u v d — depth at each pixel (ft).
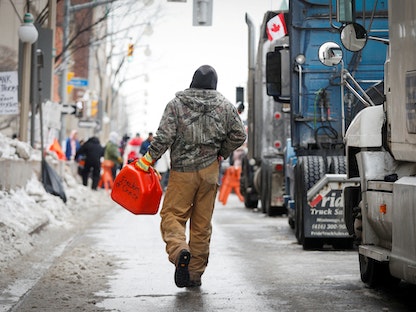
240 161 152.46
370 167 45.27
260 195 122.11
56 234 80.43
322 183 68.74
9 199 79.56
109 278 52.80
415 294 46.32
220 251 68.54
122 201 47.73
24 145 99.91
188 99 47.16
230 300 45.06
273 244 74.64
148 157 47.47
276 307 42.93
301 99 75.72
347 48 46.39
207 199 48.08
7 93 100.17
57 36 216.74
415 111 38.96
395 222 40.06
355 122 48.32
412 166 42.45
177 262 45.39
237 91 128.67
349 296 45.80
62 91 189.67
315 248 70.03
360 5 64.95
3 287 48.91
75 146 203.00
